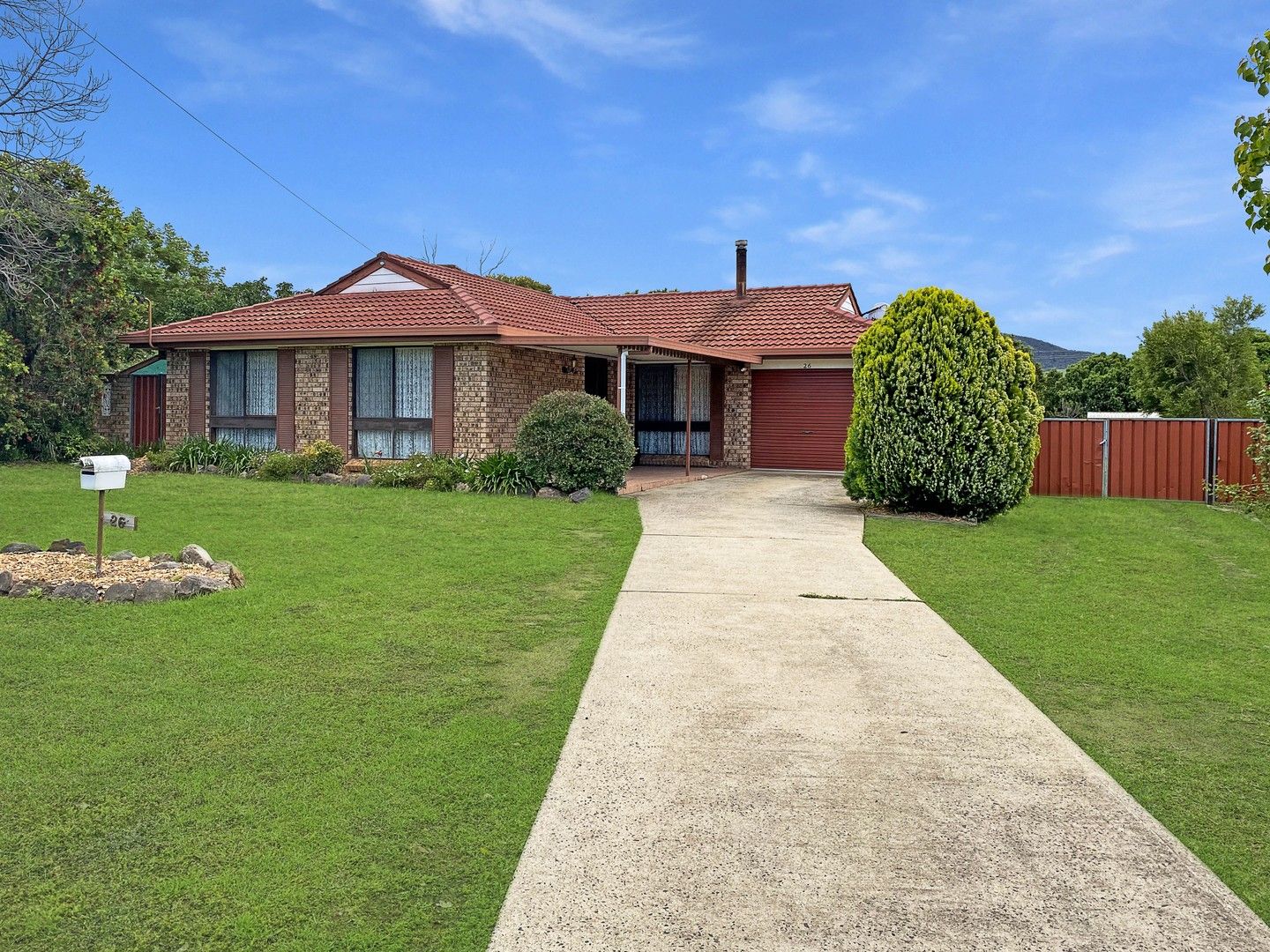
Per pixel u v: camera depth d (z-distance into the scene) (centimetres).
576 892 369
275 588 829
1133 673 666
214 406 1997
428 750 502
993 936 343
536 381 1897
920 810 440
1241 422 1680
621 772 478
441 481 1547
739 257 2461
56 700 557
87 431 2083
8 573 785
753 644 704
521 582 891
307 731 524
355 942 339
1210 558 1135
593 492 1484
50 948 333
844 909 359
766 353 2047
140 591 770
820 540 1147
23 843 401
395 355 1822
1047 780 475
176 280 3491
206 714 542
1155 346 3684
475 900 368
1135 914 358
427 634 711
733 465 2167
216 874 380
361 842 407
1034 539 1220
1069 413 4450
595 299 2608
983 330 1339
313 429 1891
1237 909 362
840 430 2081
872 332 1404
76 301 2019
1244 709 597
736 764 489
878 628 753
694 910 357
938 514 1398
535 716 558
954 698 592
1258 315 3844
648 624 756
